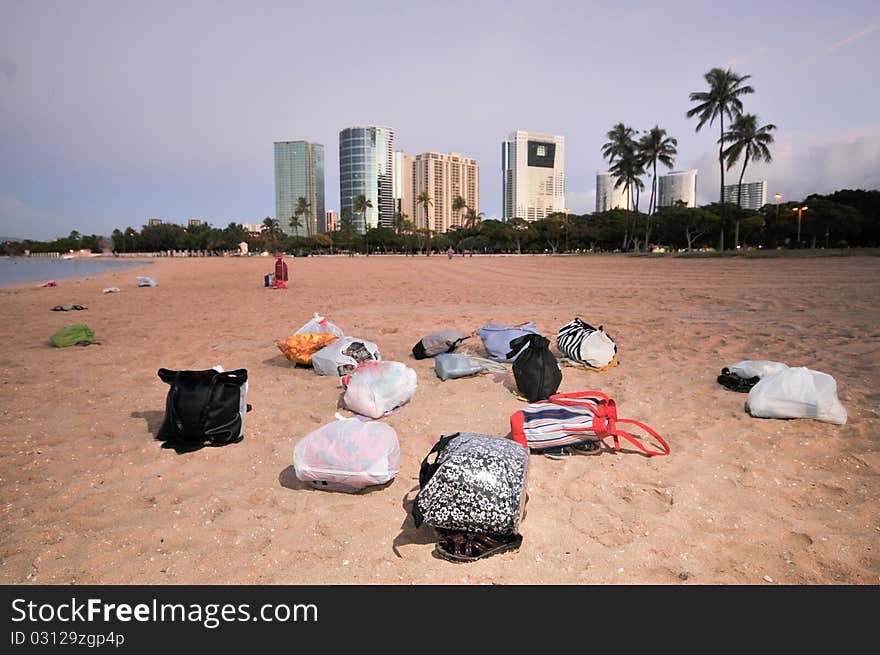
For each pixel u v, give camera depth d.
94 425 5.06
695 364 6.99
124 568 2.89
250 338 9.58
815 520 3.28
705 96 53.88
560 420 4.33
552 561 2.93
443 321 11.39
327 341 7.34
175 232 151.88
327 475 3.65
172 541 3.13
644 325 10.20
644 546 3.04
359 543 3.11
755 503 3.50
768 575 2.79
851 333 8.88
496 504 2.95
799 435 4.52
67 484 3.85
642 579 2.77
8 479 3.92
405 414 5.25
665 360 7.25
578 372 6.72
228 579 2.80
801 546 3.02
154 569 2.89
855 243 78.25
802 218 74.44
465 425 4.95
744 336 8.79
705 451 4.29
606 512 3.41
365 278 27.89
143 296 18.41
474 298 16.27
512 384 6.28
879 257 36.66
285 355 7.39
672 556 2.95
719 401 5.45
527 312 12.62
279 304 15.35
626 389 5.93
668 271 28.78
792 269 27.05
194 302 16.14
